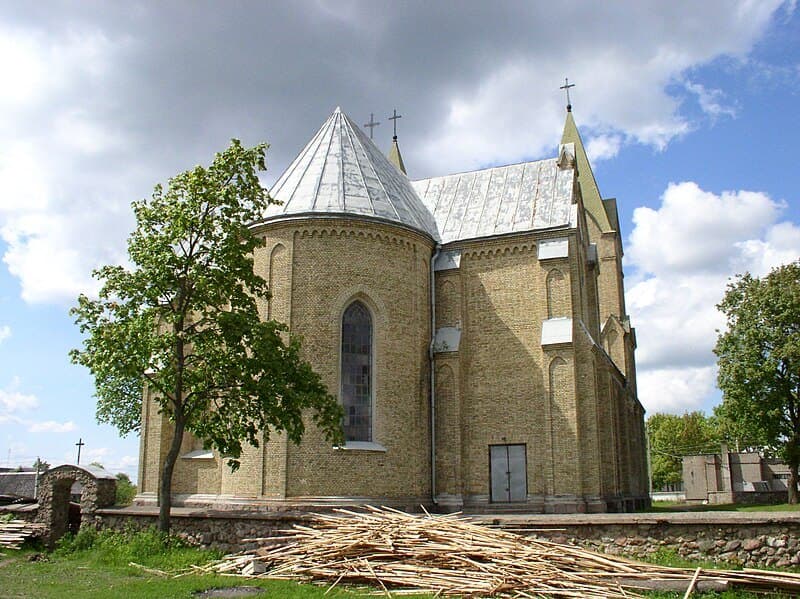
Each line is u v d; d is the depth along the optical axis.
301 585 18.19
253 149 26.66
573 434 33.47
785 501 69.94
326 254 33.12
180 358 25.91
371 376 33.16
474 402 35.88
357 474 31.33
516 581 16.69
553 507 33.03
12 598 17.41
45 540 28.67
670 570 17.48
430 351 35.78
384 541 19.44
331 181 34.91
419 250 35.94
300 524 24.12
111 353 24.88
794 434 54.72
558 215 37.69
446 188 42.44
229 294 26.06
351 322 33.50
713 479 81.19
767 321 54.75
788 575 16.38
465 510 34.06
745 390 55.00
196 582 18.73
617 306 61.94
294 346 26.95
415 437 33.62
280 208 34.03
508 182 41.16
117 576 20.88
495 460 35.06
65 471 29.48
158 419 35.91
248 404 26.22
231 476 31.86
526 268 36.62
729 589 16.56
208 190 25.95
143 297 25.42
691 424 120.75
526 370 35.41
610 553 21.98
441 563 18.36
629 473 44.03
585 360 34.91
